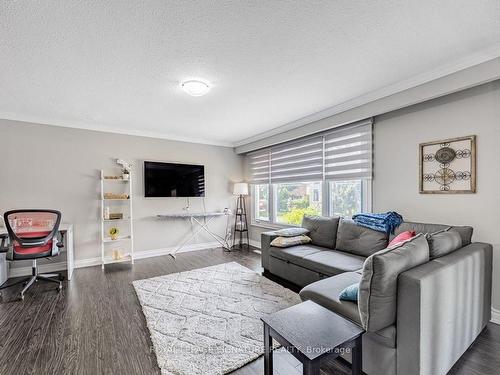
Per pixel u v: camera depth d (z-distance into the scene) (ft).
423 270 4.81
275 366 5.59
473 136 7.58
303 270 9.39
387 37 5.91
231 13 5.04
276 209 16.19
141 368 5.49
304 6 4.88
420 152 8.85
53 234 10.00
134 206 14.51
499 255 7.16
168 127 13.85
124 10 4.90
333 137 12.04
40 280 10.81
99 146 13.52
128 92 8.96
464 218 7.85
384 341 4.72
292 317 4.66
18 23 5.21
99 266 12.98
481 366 5.42
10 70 7.27
